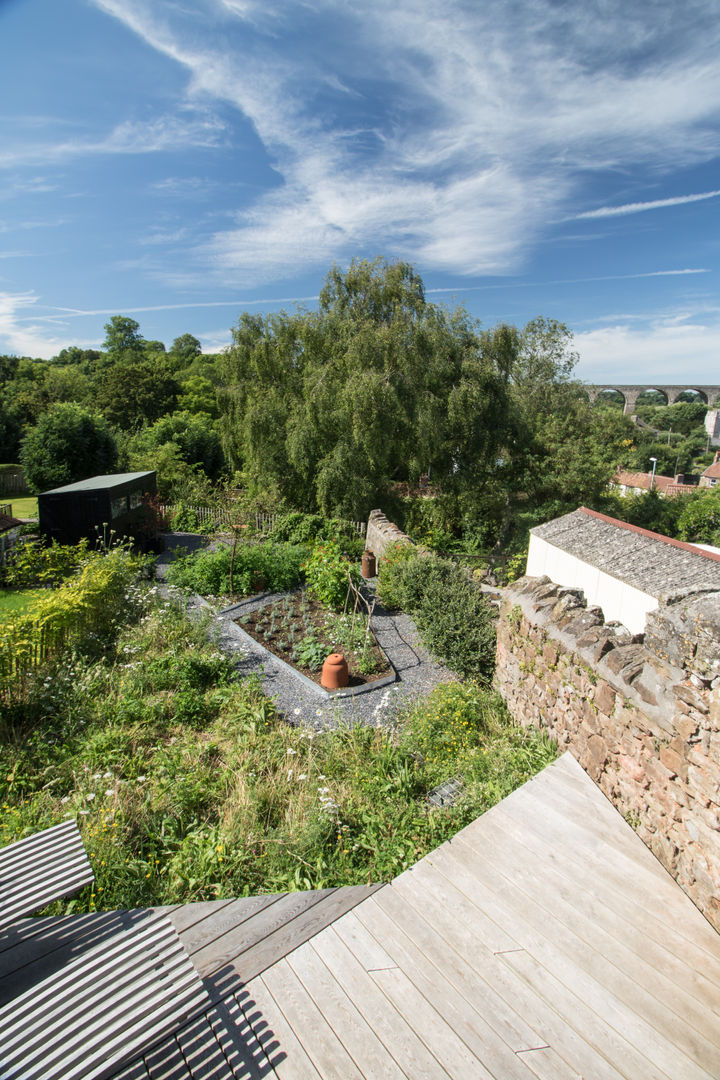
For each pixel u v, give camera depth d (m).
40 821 4.38
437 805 4.59
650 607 7.23
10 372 47.50
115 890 3.76
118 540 14.14
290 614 9.78
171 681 7.14
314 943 3.07
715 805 3.07
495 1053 2.47
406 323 18.64
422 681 7.62
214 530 18.02
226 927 3.23
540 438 19.92
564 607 5.23
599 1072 2.39
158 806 4.68
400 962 2.94
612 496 20.92
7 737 5.96
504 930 3.11
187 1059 2.46
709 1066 2.42
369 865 4.02
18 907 2.65
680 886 3.38
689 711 3.30
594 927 3.11
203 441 28.34
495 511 19.88
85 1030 2.15
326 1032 2.58
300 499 20.88
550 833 3.84
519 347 19.48
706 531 21.64
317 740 5.95
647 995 2.74
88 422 21.97
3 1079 1.95
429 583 9.62
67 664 7.52
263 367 20.09
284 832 4.36
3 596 11.22
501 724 5.99
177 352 67.44
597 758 4.39
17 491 27.33
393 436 18.98
